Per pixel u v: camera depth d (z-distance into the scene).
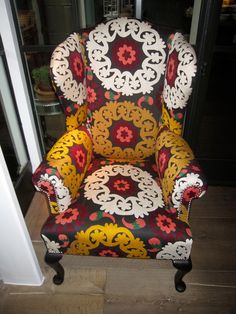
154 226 0.88
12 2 1.27
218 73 2.89
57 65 0.94
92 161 1.20
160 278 1.18
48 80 1.49
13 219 0.91
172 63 0.99
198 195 0.84
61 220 0.91
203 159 1.65
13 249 1.01
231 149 1.93
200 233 1.39
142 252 0.92
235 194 1.66
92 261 1.26
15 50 1.33
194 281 1.16
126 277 1.19
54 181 0.87
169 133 1.07
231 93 2.68
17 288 1.15
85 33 1.07
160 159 1.03
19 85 1.42
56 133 2.08
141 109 1.12
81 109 1.10
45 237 0.92
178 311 1.05
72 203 0.96
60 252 0.97
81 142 1.07
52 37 1.51
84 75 1.09
